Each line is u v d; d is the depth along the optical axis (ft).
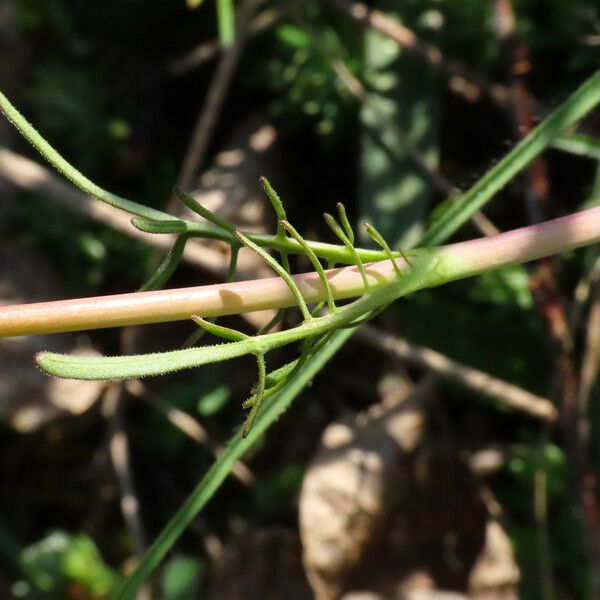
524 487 0.99
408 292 0.58
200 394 1.04
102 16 1.15
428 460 0.97
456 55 1.03
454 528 0.96
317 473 0.97
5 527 1.09
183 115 1.16
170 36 1.16
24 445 1.10
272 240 0.58
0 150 1.04
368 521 0.95
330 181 1.09
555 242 0.59
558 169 1.01
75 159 1.12
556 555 0.95
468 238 1.01
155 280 0.58
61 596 1.06
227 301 0.57
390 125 1.01
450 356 0.99
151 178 1.13
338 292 0.58
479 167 1.05
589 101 0.64
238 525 1.05
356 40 1.07
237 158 1.10
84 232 1.09
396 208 0.99
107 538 1.10
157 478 1.10
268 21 1.07
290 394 0.67
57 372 0.52
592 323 0.91
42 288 1.09
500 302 0.97
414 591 0.94
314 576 0.95
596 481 0.94
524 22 1.02
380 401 1.03
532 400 0.94
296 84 1.07
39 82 1.12
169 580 1.02
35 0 1.13
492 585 0.94
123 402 1.07
